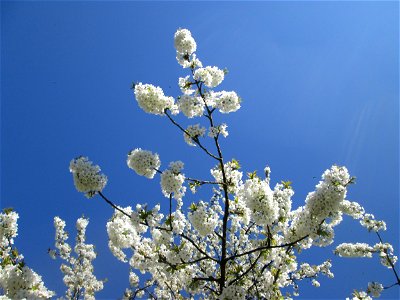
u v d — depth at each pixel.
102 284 1.80
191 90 1.06
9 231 0.91
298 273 1.35
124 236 1.03
